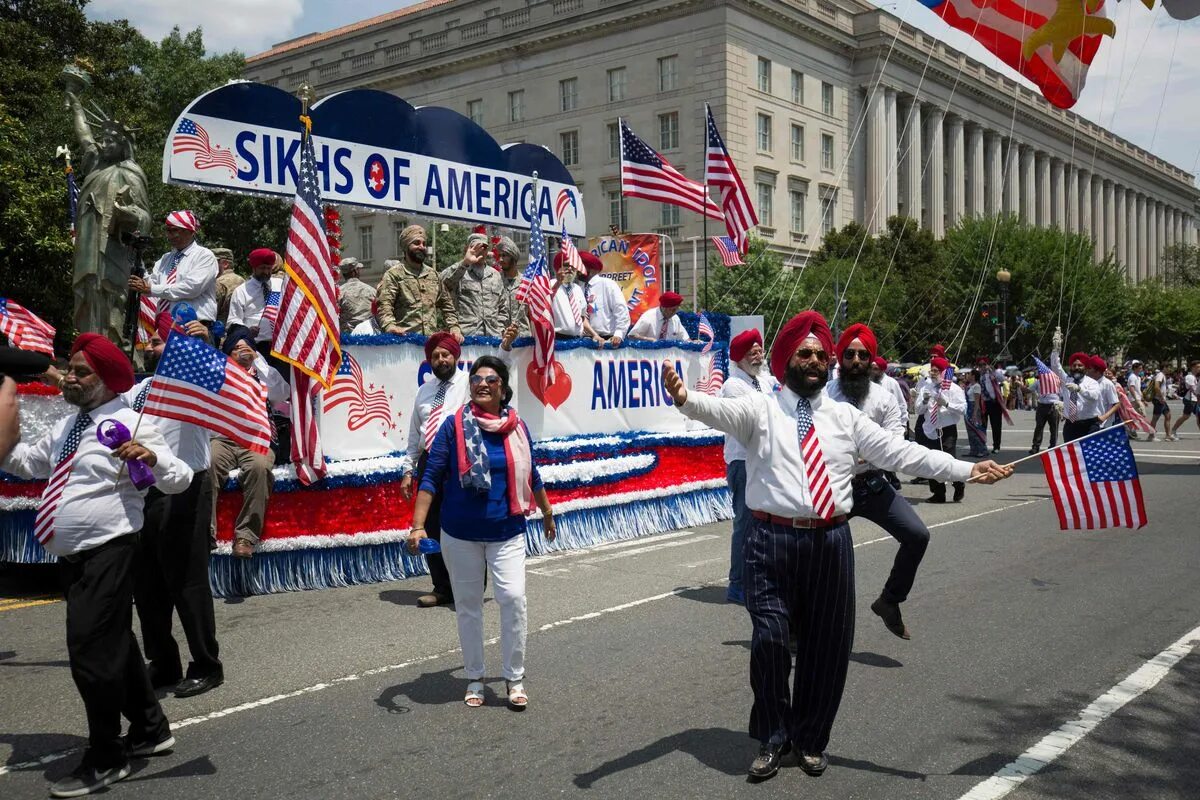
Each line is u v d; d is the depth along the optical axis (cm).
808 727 396
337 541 749
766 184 4853
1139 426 424
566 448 923
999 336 3344
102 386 403
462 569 482
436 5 5975
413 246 914
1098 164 3275
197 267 786
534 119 5334
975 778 392
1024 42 888
